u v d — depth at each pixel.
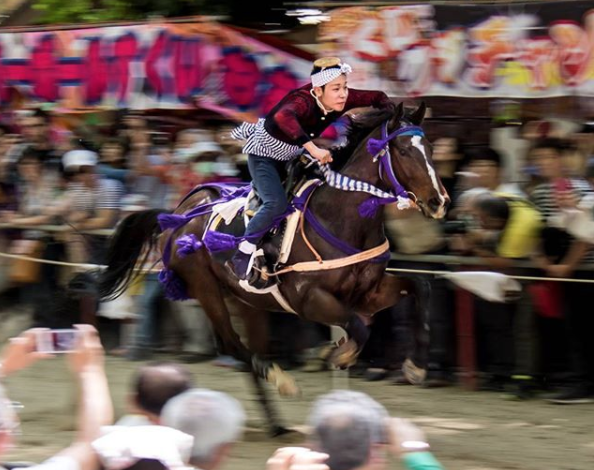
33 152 9.89
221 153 9.02
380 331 8.39
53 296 9.56
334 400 2.88
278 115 6.02
